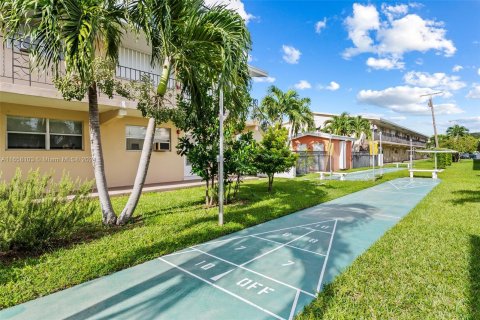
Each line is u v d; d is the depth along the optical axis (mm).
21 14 4496
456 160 48438
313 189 12461
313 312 2990
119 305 3176
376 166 34344
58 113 9773
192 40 6102
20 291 3354
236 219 6840
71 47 4613
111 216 6102
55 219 4746
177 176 13828
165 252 4723
